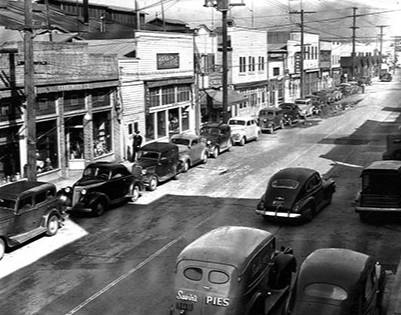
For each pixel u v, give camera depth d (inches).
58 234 811.4
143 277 630.5
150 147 1135.6
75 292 592.7
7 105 1002.7
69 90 1159.0
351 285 437.1
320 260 472.4
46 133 1121.4
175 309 478.3
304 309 432.1
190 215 896.9
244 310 467.5
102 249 736.3
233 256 473.1
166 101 1600.6
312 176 861.8
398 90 3855.8
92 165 957.2
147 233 803.4
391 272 623.8
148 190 1085.8
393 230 790.5
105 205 929.5
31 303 566.6
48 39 1352.1
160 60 1531.7
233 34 2110.0
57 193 884.0
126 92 1379.2
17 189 764.0
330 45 3833.7
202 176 1218.6
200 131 1519.4
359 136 1791.3
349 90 3467.0
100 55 1263.5
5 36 1236.5
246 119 1706.4
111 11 2364.7
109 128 1350.9
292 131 1975.9
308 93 3277.6
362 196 817.5
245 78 2245.3
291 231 796.6
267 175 1202.6
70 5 2201.0
